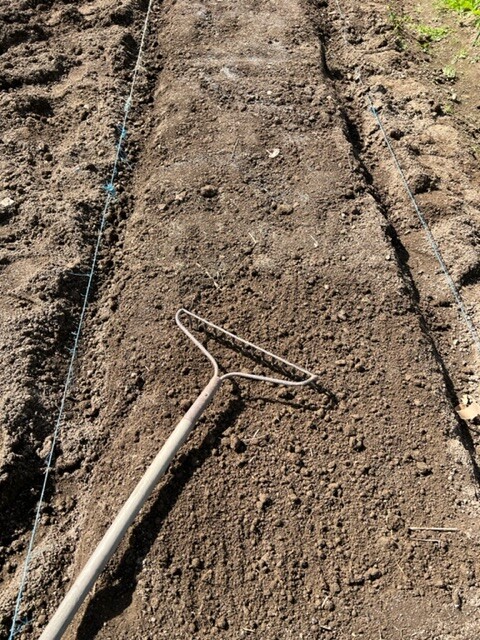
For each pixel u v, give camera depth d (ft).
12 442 7.58
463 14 15.47
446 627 6.48
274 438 7.69
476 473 7.84
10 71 11.91
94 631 6.45
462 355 9.21
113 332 8.83
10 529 7.29
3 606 6.63
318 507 7.20
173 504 7.15
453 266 10.03
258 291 9.04
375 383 8.18
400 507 7.23
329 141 11.07
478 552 6.97
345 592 6.70
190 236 9.59
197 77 12.00
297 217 9.96
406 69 13.89
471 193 11.36
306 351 8.48
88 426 8.09
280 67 12.39
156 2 14.02
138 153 11.16
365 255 9.49
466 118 13.09
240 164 10.59
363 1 15.51
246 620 6.53
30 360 8.30
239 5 13.89
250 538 6.98
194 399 7.96
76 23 13.28
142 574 6.74
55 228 9.75
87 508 7.38
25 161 10.64
